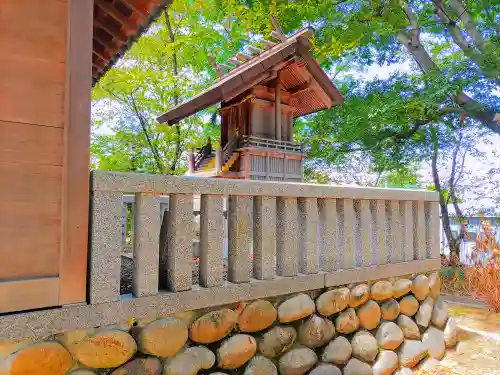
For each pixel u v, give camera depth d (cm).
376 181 1153
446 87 751
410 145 962
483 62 721
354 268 295
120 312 185
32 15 173
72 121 179
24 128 168
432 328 353
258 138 694
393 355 307
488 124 814
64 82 179
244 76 614
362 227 305
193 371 208
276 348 245
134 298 191
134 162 1184
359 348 288
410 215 348
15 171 166
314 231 272
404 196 338
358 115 932
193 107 665
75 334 175
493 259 537
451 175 952
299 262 270
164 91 1068
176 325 204
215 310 221
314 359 262
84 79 184
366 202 310
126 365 187
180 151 1173
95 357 178
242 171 693
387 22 700
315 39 927
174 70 1136
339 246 292
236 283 229
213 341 220
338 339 280
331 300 277
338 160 1077
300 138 1148
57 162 176
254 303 237
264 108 725
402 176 1143
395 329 316
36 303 166
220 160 715
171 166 1180
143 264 196
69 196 176
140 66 1112
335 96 715
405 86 909
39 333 163
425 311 348
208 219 221
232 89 610
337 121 1028
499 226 819
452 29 820
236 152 705
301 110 830
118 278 187
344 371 275
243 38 1145
